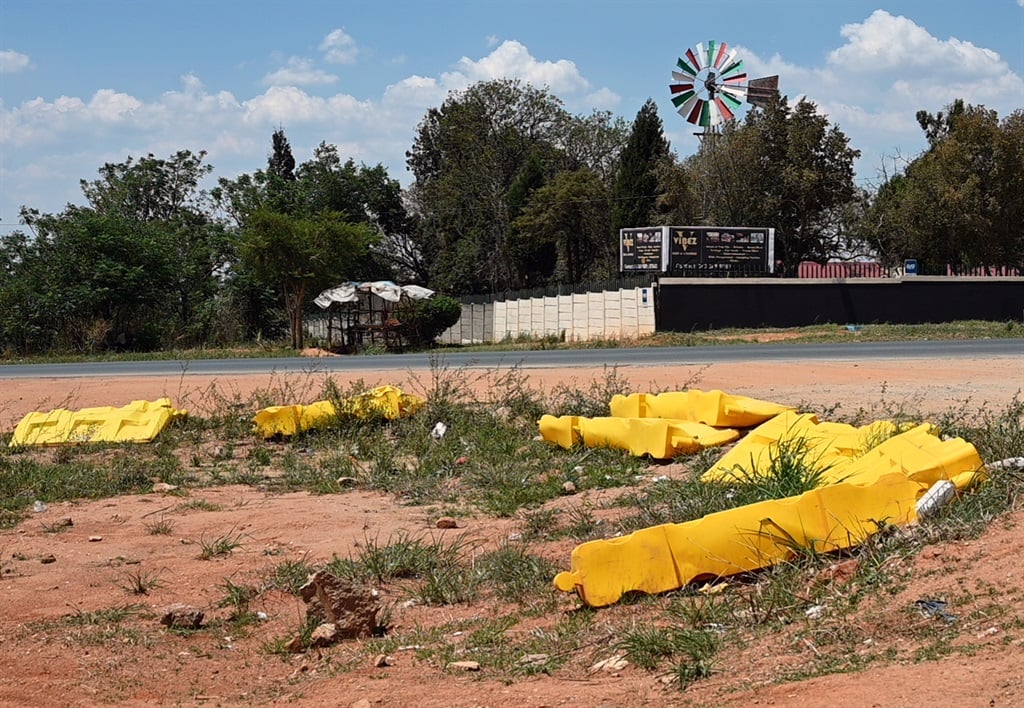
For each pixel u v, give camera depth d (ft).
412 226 231.71
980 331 112.47
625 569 21.35
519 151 216.74
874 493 22.41
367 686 17.61
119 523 31.37
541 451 39.22
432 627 21.40
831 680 14.87
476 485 35.27
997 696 13.11
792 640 17.20
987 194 170.60
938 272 178.29
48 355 130.31
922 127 210.79
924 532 20.54
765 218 180.65
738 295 130.41
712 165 183.52
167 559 27.04
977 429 31.91
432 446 41.39
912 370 58.39
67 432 46.37
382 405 46.96
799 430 31.19
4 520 31.83
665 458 35.42
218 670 19.38
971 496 22.36
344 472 38.17
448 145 234.58
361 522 30.68
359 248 144.15
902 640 16.17
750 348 85.87
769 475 27.20
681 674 16.16
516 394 50.47
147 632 21.27
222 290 176.14
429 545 27.37
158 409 48.32
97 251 146.00
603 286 142.72
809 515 21.94
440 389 51.62
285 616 22.59
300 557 26.99
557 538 27.32
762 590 20.13
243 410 51.29
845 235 199.62
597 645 18.70
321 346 142.31
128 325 146.30
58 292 139.95
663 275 138.51
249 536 29.43
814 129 179.63
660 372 61.16
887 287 132.98
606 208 188.24
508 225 201.26
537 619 21.27
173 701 17.65
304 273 136.98
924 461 24.32
